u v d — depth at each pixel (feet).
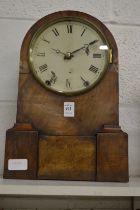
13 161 2.38
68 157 2.39
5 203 2.89
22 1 3.17
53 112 2.48
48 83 2.51
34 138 2.40
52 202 2.92
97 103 2.48
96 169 2.36
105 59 2.53
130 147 2.99
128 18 3.20
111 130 2.41
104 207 2.93
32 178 2.37
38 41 2.57
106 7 3.20
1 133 2.95
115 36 3.16
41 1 3.18
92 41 2.57
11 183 2.23
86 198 2.94
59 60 2.55
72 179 2.36
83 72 2.53
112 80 2.51
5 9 3.15
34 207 2.90
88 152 2.39
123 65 3.13
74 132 2.44
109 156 2.36
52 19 2.59
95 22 2.60
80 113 2.47
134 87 3.10
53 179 2.37
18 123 2.45
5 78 3.05
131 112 3.05
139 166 2.97
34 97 2.50
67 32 2.60
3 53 3.08
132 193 2.19
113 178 2.34
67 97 2.50
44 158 2.39
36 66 2.53
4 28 3.12
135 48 3.16
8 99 3.02
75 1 3.19
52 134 2.44
